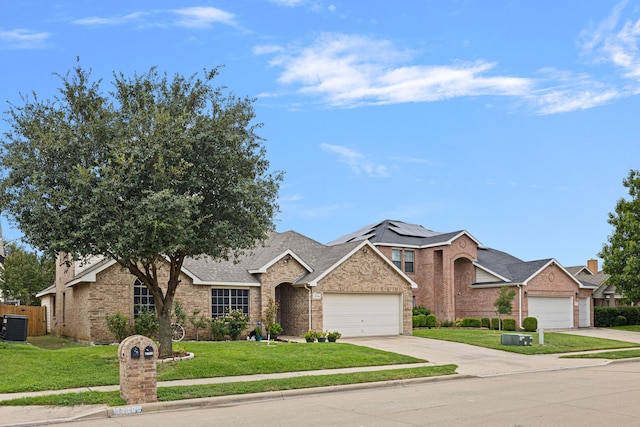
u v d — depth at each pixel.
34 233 15.95
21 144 16.44
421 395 13.84
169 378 15.46
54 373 15.48
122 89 17.94
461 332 31.25
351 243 31.22
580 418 10.66
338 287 29.12
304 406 12.45
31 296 46.03
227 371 16.62
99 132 16.47
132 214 15.79
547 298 39.16
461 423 10.27
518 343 25.53
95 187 15.81
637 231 37.91
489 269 40.06
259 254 31.75
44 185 15.75
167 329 18.42
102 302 25.20
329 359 19.16
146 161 16.17
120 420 11.09
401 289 30.89
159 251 15.93
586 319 42.06
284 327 30.69
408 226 46.19
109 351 19.17
